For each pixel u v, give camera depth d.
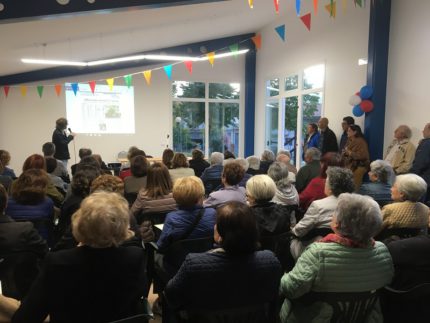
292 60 7.53
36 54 6.80
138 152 4.75
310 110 7.09
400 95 4.88
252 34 9.19
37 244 1.89
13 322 1.22
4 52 6.20
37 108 8.50
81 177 2.54
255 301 1.33
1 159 4.07
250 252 1.34
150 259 2.51
